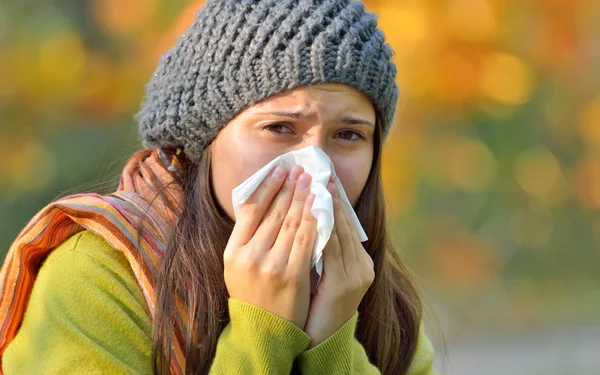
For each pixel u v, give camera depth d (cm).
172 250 383
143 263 377
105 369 350
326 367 375
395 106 433
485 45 1352
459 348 1625
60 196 482
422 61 1309
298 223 374
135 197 402
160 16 1331
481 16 1336
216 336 385
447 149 1580
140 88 1375
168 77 409
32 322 370
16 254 380
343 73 379
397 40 1288
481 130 1666
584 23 1554
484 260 1852
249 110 384
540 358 1519
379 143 431
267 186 374
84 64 1387
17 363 370
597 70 1761
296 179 375
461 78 1344
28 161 1371
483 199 1784
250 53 377
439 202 1705
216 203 406
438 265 1770
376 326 453
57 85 1380
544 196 1891
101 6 1376
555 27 1495
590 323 1848
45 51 1385
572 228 2025
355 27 388
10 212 1370
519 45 1429
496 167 1719
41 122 1389
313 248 374
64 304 362
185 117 399
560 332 1766
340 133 397
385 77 403
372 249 452
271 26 377
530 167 1789
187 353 375
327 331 381
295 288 370
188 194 409
